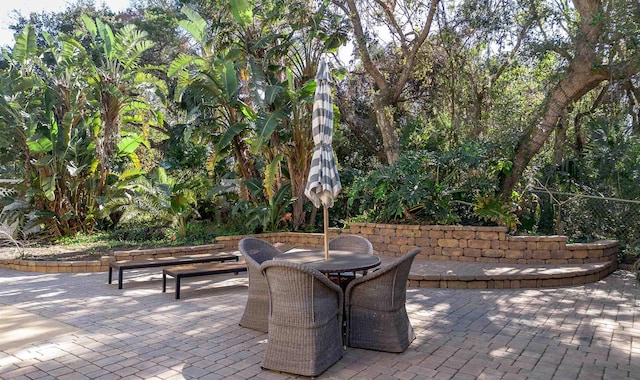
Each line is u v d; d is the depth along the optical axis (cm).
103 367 369
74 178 1195
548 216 993
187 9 1131
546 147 1296
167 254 916
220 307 565
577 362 383
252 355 399
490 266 778
